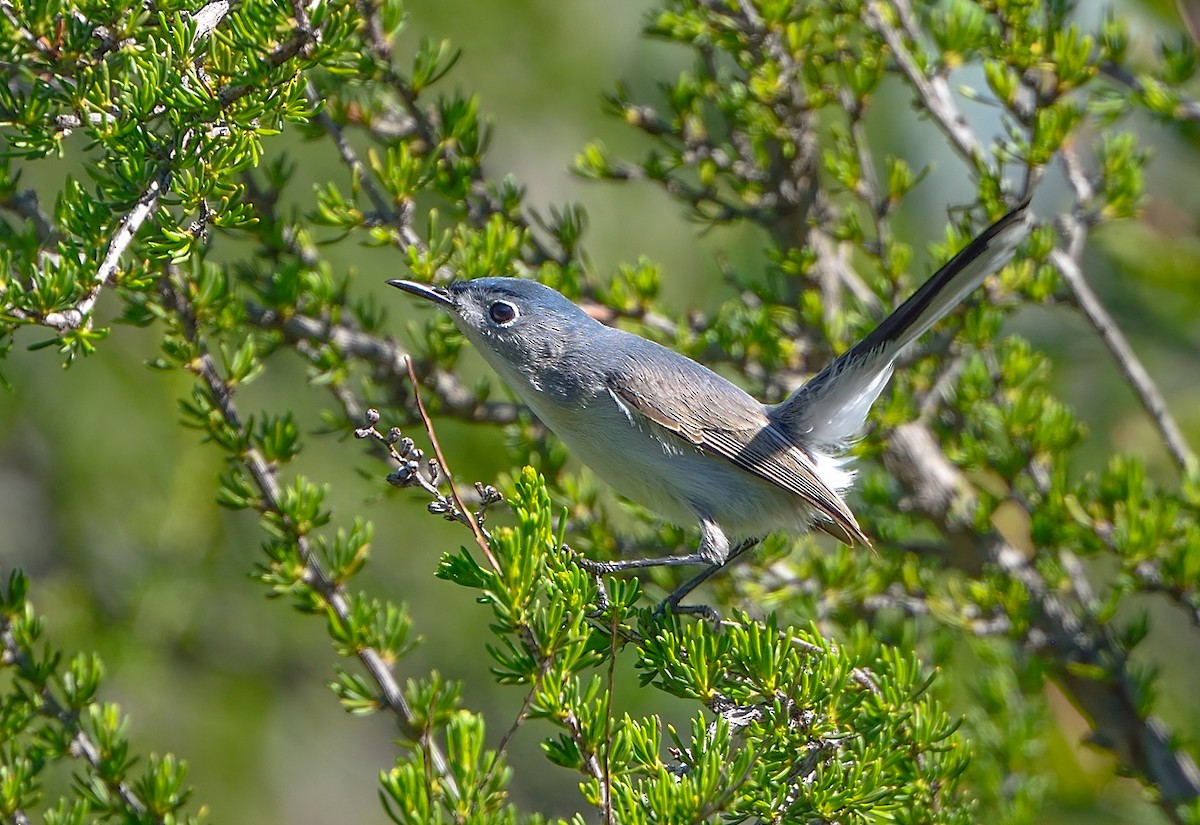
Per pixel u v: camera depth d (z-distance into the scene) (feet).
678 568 33.30
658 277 33.42
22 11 21.42
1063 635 32.68
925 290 28.78
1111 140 32.94
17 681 24.43
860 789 20.27
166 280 26.71
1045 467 33.40
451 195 32.40
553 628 20.01
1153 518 30.48
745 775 18.95
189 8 22.98
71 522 48.73
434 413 32.27
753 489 29.58
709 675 21.79
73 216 22.52
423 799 18.65
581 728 20.26
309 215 29.78
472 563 20.24
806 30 32.73
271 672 51.75
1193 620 31.04
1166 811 31.63
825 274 35.40
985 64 30.86
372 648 25.76
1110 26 33.42
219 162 21.68
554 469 33.35
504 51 49.85
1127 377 32.30
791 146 34.14
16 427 48.55
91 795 23.89
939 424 34.27
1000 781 32.91
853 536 29.37
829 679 21.44
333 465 49.34
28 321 20.86
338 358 30.78
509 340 29.53
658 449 29.19
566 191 51.57
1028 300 31.91
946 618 32.17
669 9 35.40
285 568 26.25
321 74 30.35
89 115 21.85
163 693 48.70
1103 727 32.83
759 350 33.42
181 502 47.52
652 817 19.26
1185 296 42.63
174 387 47.16
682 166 34.81
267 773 50.52
